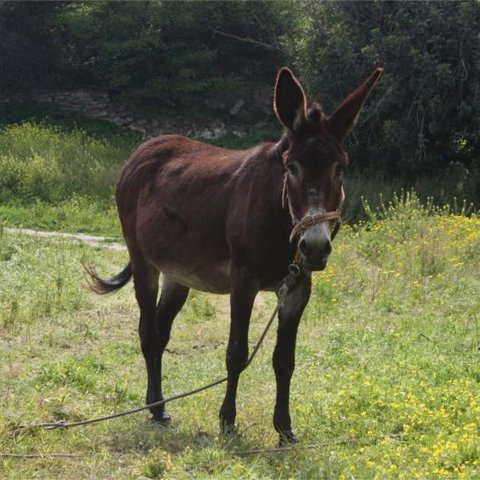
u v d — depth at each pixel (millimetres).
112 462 5688
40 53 25453
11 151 20516
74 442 5988
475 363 7902
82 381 7336
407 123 18734
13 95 25828
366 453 5633
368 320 9766
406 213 14242
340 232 14742
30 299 10359
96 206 17594
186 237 6352
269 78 25469
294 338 6039
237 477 5215
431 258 11992
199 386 7488
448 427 6039
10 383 7281
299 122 5379
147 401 6867
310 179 5242
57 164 19484
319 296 10773
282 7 24781
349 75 19250
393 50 18312
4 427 5992
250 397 7102
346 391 6734
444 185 18812
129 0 24359
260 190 5750
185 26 24000
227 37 25047
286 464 5461
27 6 24922
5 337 9016
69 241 14203
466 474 5176
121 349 8719
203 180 6324
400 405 6383
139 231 6832
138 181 7043
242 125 24828
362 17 19781
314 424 6297
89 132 23672
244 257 5812
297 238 5473
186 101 24453
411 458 5590
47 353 8523
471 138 19766
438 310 10281
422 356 8156
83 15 24125
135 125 24766
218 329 9617
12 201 18000
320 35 19906
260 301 10883
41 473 5480
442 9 18531
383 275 11477
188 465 5574
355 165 19781
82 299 10531
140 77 24547
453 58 18531
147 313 7016
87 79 26094
